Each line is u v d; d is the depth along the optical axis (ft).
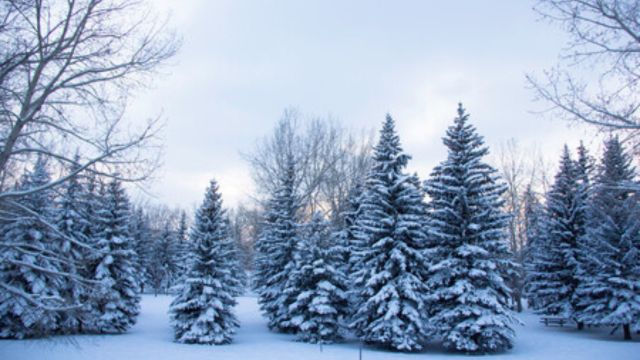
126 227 86.22
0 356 55.83
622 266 79.05
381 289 69.72
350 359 59.67
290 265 89.45
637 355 64.13
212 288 76.33
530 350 69.72
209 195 82.69
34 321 38.52
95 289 36.50
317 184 111.96
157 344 71.26
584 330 94.43
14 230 66.69
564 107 33.88
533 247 114.62
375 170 78.33
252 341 78.59
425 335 70.69
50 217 71.51
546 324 102.12
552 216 96.12
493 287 70.79
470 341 65.36
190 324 76.23
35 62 33.06
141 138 42.42
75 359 55.77
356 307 77.61
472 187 73.05
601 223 80.48
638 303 77.15
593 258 81.76
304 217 110.42
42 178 39.70
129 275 84.33
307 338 78.84
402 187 75.61
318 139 115.44
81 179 35.91
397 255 69.10
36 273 66.64
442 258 73.51
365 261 75.72
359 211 93.61
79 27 32.94
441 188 74.49
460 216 72.18
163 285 194.49
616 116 31.81
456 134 75.97
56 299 36.81
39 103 32.60
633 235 77.82
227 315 79.77
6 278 65.92
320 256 79.61
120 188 86.99
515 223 136.05
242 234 198.70
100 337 76.02
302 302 78.28
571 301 90.53
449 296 68.90
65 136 35.22
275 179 113.80
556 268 94.79
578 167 91.97
